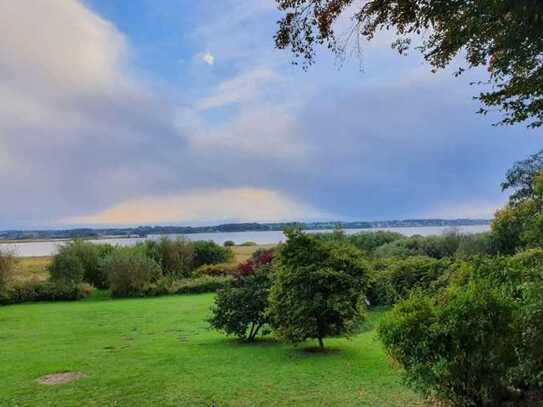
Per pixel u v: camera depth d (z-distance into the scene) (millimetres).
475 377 5027
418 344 5160
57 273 26812
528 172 20391
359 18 5664
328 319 10523
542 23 3967
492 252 22531
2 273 24375
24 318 17938
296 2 5637
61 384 7914
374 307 17438
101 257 30375
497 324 5051
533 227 9562
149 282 27641
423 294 6137
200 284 28000
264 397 6891
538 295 4895
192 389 7414
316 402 6551
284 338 10609
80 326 15438
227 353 10430
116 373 8602
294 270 10492
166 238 34781
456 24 4797
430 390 5215
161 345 11633
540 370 4785
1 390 7590
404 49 6152
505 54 4652
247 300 12086
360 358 9570
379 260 21609
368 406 6258
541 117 5129
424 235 30531
